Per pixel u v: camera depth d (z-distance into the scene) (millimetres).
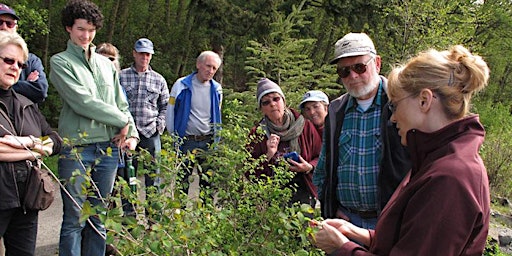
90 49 3393
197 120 5000
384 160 2596
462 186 1396
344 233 2008
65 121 3359
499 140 10164
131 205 2057
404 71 1594
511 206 8852
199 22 10328
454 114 1534
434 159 1518
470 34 11344
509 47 19078
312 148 3586
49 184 2801
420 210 1437
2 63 2695
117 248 1748
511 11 16812
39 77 3621
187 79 5082
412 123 1578
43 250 4344
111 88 3518
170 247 1707
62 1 15180
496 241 6027
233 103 3463
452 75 1515
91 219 3250
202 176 2414
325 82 7852
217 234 1932
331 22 11297
